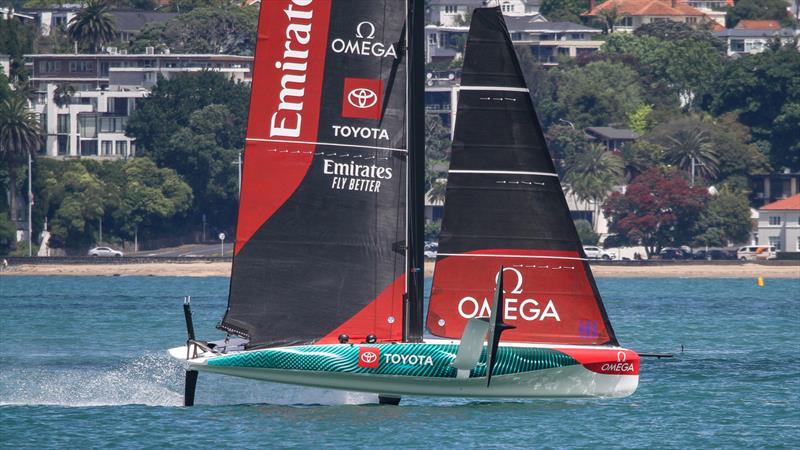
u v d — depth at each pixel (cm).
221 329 13788
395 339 13912
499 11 14025
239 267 13788
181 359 13962
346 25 13812
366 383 13762
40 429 13712
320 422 13825
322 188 13825
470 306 14000
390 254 13900
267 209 13800
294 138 13788
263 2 13738
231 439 13100
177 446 12850
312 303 13838
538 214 14038
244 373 13788
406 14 13875
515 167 14038
